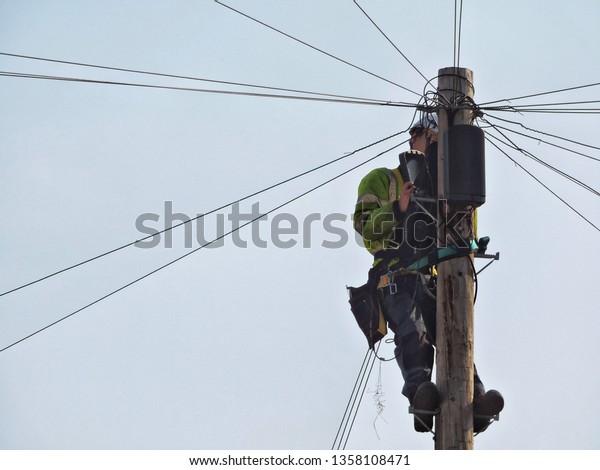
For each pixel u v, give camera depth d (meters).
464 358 26.52
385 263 28.53
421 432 26.95
